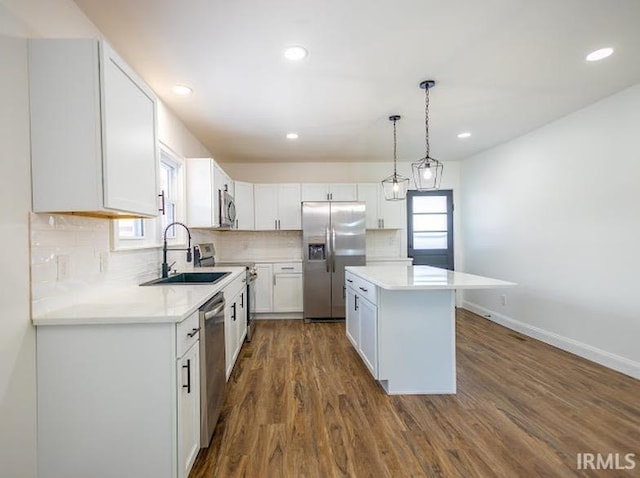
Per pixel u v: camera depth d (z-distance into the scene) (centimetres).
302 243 493
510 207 425
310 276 473
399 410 227
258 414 222
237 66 231
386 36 199
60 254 158
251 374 287
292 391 255
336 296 475
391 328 252
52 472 143
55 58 141
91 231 183
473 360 316
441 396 246
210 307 193
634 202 274
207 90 268
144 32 191
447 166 545
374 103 300
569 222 336
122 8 170
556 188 352
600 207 303
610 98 291
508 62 231
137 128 176
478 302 500
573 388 256
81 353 143
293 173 534
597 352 306
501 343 365
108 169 146
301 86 264
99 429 144
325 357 328
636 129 271
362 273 295
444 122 355
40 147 141
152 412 144
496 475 164
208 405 183
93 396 143
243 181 526
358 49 212
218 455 181
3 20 129
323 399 243
